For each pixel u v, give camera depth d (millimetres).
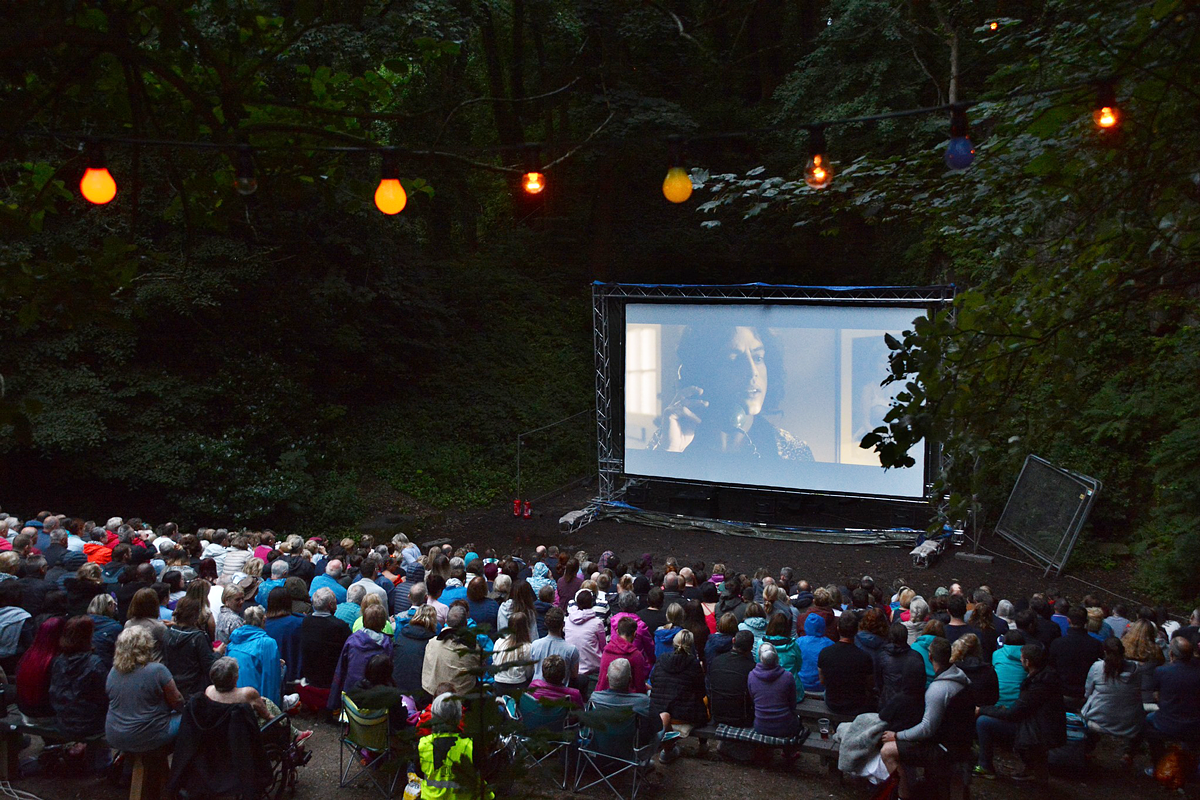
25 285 4324
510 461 22578
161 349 18031
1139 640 7867
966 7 17062
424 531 18969
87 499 17047
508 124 26578
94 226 15852
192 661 6344
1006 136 7488
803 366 17828
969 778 6523
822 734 7344
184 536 10141
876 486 17422
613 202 27484
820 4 28000
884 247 25406
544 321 26484
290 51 8227
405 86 16703
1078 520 15641
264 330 19484
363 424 22406
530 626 7520
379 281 21078
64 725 6062
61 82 4355
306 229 18219
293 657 7746
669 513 19656
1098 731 7555
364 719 6207
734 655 7254
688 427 19078
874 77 20328
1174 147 5539
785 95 22641
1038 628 8484
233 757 5520
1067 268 5395
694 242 26625
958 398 4754
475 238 28578
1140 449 16469
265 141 5234
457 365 24625
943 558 16750
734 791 6816
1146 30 5043
